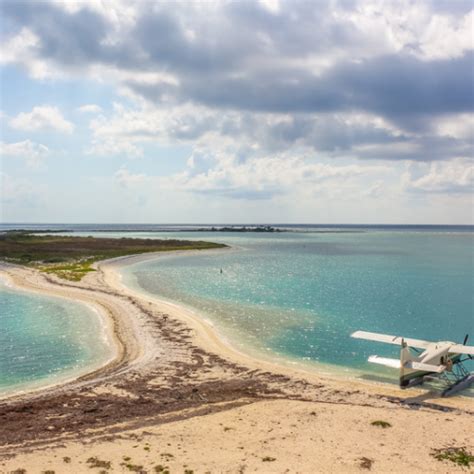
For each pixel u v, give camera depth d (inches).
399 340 1255.5
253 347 1454.2
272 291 2566.4
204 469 655.8
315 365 1293.1
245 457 698.8
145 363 1245.7
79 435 776.9
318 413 896.3
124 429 805.9
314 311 2021.4
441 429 829.8
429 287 2768.2
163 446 730.8
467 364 1362.0
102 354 1342.3
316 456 708.0
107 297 2215.8
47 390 1040.8
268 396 1019.9
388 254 5472.4
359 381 1162.0
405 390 1090.1
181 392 1027.3
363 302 2250.2
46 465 649.0
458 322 1846.7
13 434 778.8
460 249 6432.1
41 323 1704.0
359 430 815.1
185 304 2126.0
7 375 1159.0
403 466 682.8
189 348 1405.0
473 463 697.6
